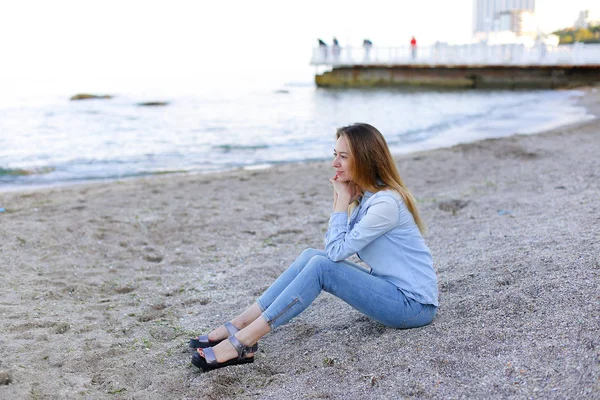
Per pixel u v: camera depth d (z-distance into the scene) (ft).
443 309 11.84
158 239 20.94
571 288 11.36
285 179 32.94
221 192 29.32
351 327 12.05
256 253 19.26
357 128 10.55
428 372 9.50
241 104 92.58
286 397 9.53
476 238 17.87
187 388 10.23
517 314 10.83
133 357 11.64
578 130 49.03
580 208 19.22
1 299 14.75
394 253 10.62
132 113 77.51
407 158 38.91
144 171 37.37
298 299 10.46
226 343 10.64
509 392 8.52
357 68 134.92
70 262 18.16
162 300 15.24
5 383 10.31
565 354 9.08
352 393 9.34
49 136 54.85
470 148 41.68
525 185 26.40
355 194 10.92
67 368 11.02
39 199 27.78
